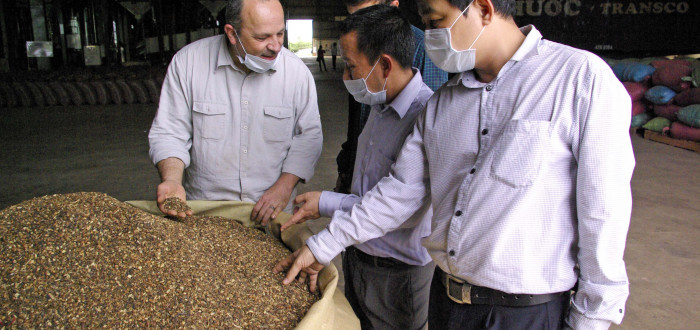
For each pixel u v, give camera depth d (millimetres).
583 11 10727
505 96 999
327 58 31453
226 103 1633
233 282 1069
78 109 9500
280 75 1653
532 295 1018
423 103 1394
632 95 6367
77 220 1047
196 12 16984
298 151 1709
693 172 4738
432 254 1166
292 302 1105
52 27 15484
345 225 1170
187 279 1001
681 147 5719
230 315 982
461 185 1050
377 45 1280
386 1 1907
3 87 9664
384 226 1198
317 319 977
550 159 949
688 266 2834
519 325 1043
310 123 1738
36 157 5578
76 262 963
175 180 1454
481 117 1027
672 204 3846
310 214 1385
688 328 2254
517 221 973
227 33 1474
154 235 1064
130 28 19094
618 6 10617
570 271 1008
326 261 1159
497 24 976
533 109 959
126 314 911
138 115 8750
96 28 16234
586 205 920
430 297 1280
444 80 1959
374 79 1346
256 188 1716
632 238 3213
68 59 15828
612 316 958
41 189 4426
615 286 945
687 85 5727
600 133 898
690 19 10570
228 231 1287
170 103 1649
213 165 1683
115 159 5488
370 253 1545
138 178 4766
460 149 1062
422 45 1918
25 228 1019
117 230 1047
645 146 5836
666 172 4742
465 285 1100
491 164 997
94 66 15055
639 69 6426
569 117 931
